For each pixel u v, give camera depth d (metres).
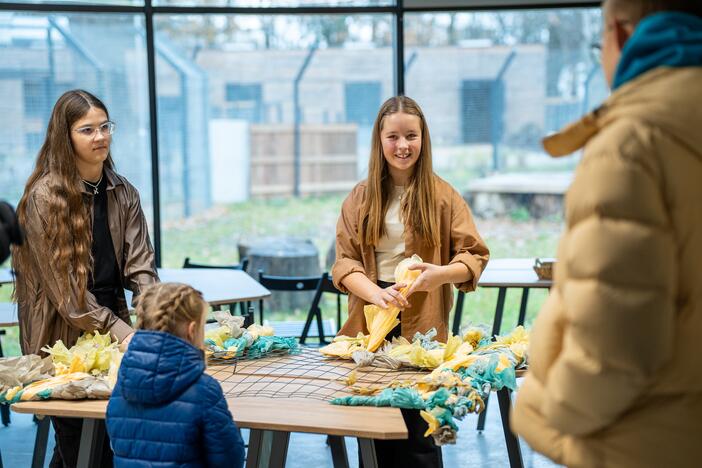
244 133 6.14
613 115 1.49
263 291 4.14
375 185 3.03
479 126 6.13
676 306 1.46
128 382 2.20
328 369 2.74
